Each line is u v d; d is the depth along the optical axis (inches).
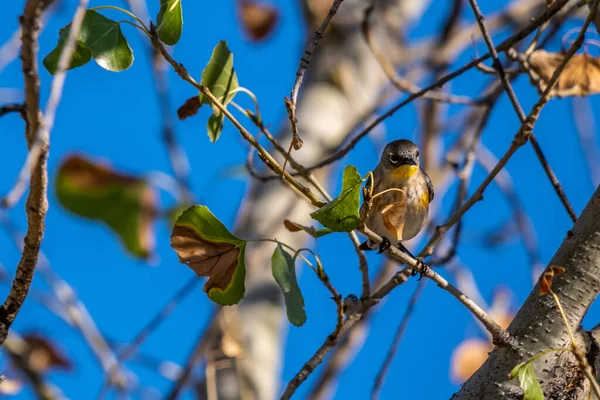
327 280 329.1
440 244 486.9
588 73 435.8
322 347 340.8
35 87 235.9
